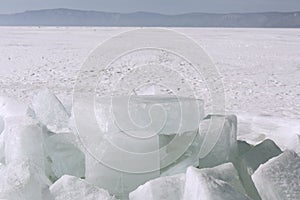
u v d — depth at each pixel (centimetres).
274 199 240
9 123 332
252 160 298
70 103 434
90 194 253
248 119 617
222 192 212
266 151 309
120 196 277
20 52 2262
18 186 243
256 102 1016
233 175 252
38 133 307
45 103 372
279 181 240
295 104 998
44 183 255
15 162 258
